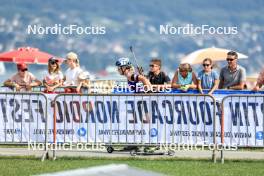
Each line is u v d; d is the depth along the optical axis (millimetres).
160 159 25844
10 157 26188
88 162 25000
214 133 26438
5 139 26719
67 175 14281
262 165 24703
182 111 26547
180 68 30484
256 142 26500
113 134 26734
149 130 26641
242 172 23141
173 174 22484
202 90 30484
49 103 26688
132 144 26688
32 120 26672
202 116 26500
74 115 26734
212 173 22844
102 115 26719
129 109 26641
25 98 26641
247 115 26453
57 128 26719
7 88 33281
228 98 26422
